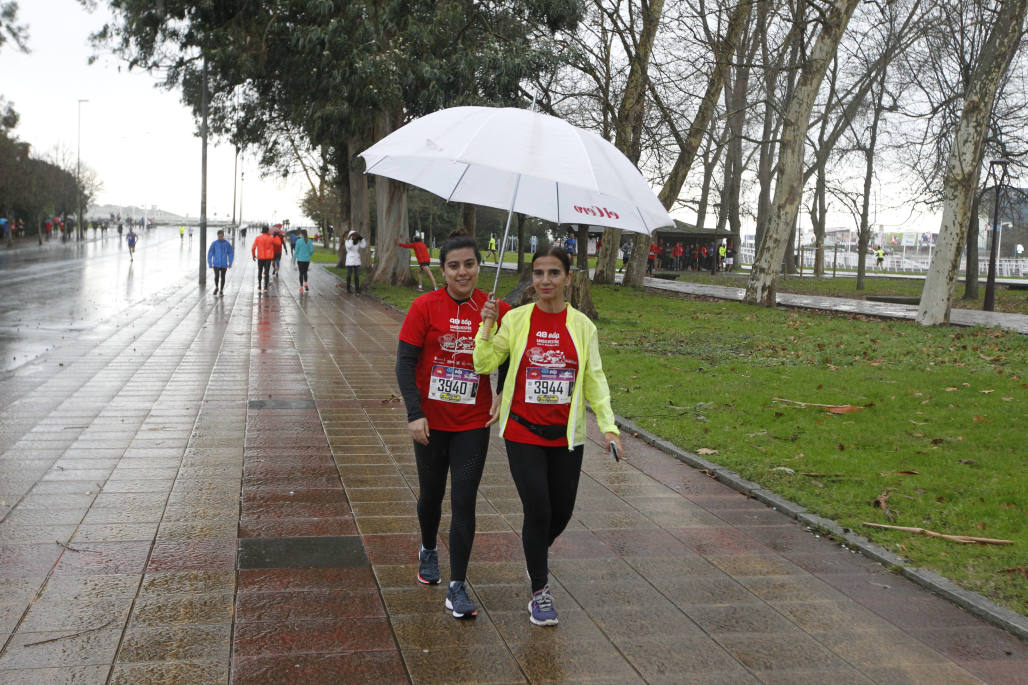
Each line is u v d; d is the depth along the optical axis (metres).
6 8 24.38
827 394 10.34
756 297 24.30
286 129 35.19
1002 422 8.84
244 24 24.95
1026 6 17.69
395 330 17.25
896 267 63.41
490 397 4.31
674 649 3.97
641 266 31.53
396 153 4.32
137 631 3.94
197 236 102.75
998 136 25.27
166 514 5.65
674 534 5.63
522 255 37.44
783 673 3.77
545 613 4.15
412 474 6.84
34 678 3.48
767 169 42.59
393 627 4.09
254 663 3.68
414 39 23.92
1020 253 65.19
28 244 65.56
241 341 14.81
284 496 6.14
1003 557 5.13
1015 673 3.83
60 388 9.99
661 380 11.38
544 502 4.09
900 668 3.85
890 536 5.50
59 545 5.01
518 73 23.92
